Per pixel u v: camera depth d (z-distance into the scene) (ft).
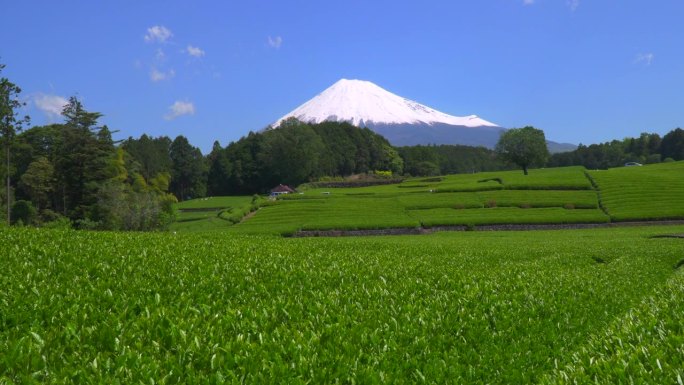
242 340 25.20
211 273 46.39
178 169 555.69
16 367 20.26
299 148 520.83
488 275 57.67
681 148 606.96
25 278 38.34
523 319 37.63
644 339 28.86
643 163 629.10
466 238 172.04
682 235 168.14
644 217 226.99
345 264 57.47
